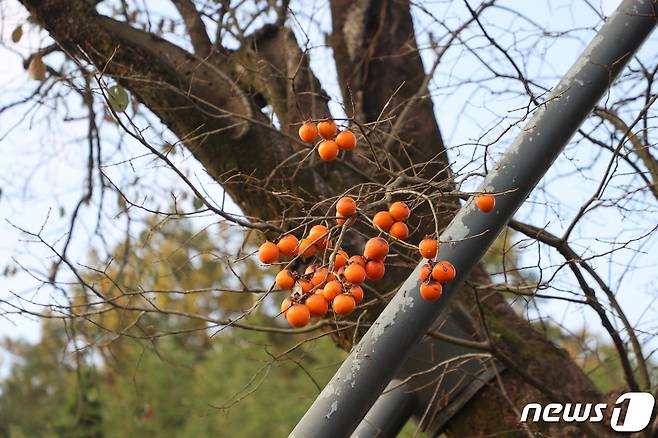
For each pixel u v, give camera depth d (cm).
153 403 1279
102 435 1264
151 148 336
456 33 500
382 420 449
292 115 511
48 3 475
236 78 514
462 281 335
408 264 416
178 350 1287
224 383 1241
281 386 1227
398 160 517
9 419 1691
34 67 535
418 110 541
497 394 466
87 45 457
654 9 355
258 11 541
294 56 525
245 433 1174
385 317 334
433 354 452
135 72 469
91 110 593
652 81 455
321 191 461
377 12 575
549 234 425
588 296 420
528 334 499
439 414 464
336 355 993
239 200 467
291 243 302
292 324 284
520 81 457
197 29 529
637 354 451
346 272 286
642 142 450
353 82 557
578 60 355
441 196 324
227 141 465
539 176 342
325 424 331
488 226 334
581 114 347
